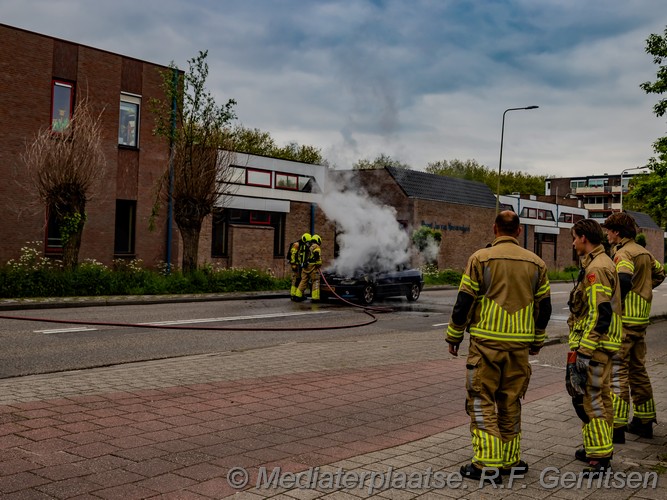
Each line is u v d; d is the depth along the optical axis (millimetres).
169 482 4176
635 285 5715
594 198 104500
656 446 5477
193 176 20781
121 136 22594
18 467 4340
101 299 17094
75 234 18156
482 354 4473
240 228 25594
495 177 84562
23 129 19812
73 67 21141
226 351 9961
